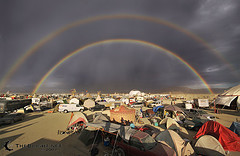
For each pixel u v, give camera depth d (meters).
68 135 13.98
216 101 37.12
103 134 11.78
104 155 9.45
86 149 10.63
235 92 33.72
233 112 31.30
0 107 28.83
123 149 8.99
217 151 9.43
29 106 33.00
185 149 9.34
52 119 22.88
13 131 15.66
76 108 31.53
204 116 21.67
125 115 19.91
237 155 9.83
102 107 35.03
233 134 11.02
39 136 13.78
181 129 17.02
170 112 23.52
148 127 16.81
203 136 10.31
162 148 8.77
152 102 44.69
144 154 8.09
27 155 9.65
